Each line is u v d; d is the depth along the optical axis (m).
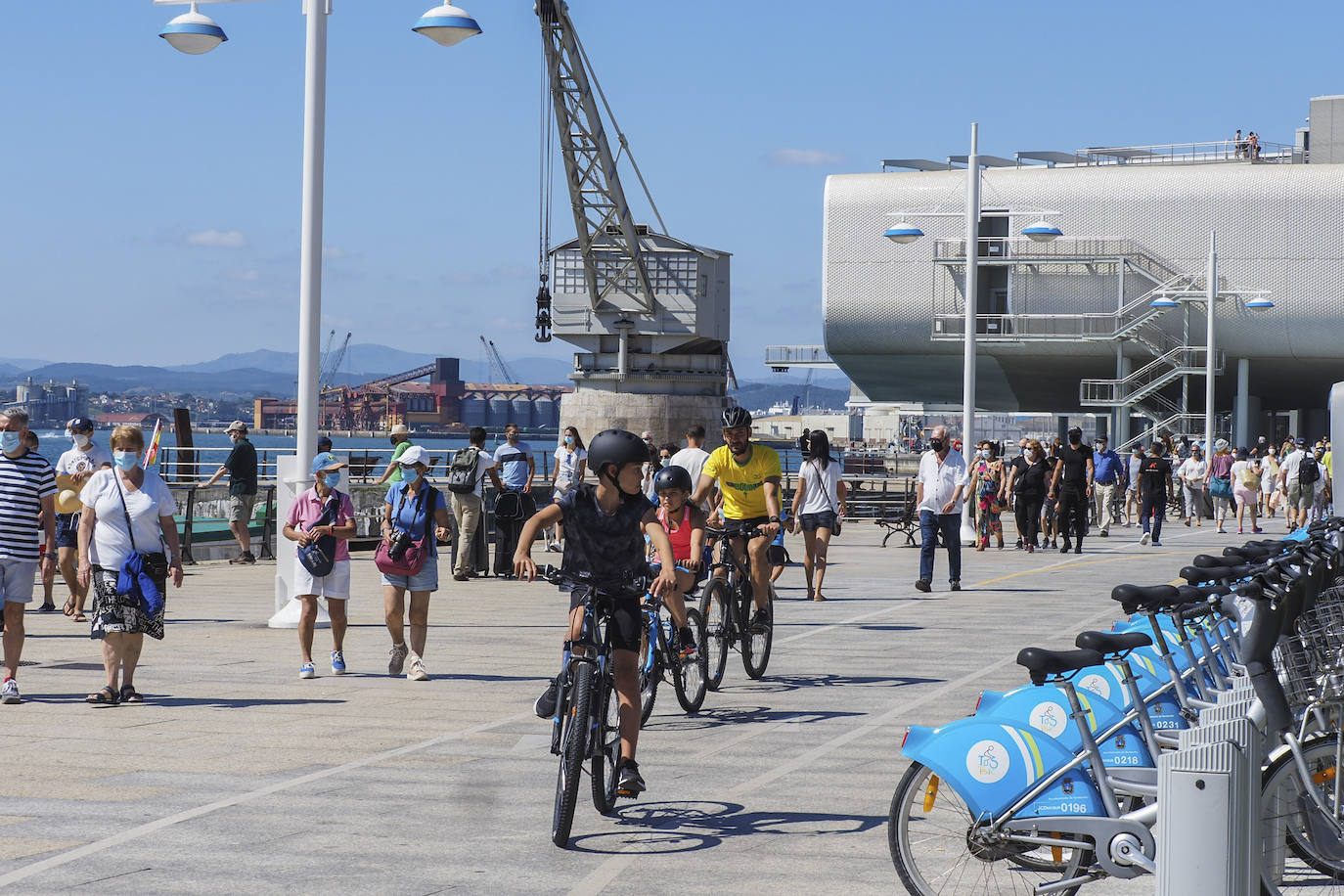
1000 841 5.45
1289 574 5.42
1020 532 31.30
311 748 9.20
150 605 10.81
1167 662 6.15
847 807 7.62
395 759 8.87
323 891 6.05
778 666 13.09
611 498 7.20
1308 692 5.74
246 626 16.25
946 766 5.51
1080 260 70.19
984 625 16.53
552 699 7.14
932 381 82.06
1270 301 60.31
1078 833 5.39
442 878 6.25
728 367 88.19
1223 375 73.50
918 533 36.06
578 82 76.12
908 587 21.80
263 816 7.38
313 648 14.35
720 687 11.80
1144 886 6.23
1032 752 5.48
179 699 11.13
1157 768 5.27
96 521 10.88
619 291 83.50
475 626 16.38
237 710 10.64
